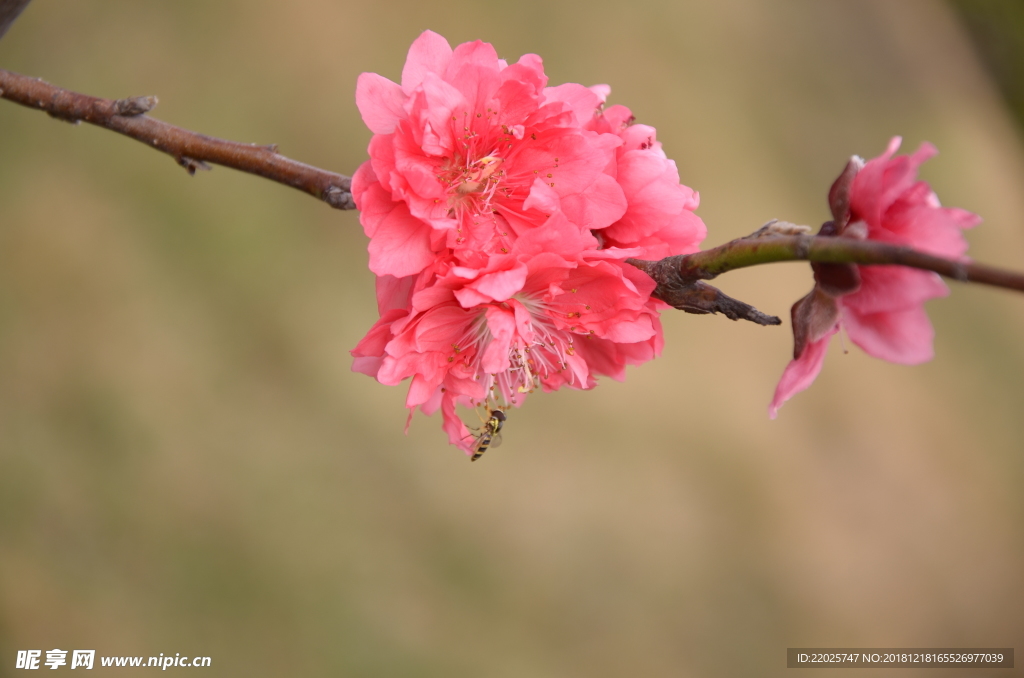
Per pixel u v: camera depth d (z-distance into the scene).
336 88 2.40
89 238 1.84
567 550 2.13
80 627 1.55
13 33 1.94
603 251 1.00
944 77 4.57
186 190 2.00
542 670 1.98
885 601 2.64
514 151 1.01
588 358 1.02
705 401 2.57
